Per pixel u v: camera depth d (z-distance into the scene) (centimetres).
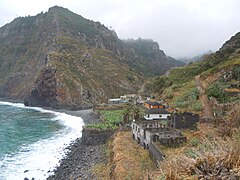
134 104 11544
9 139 7119
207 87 7575
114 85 19462
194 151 985
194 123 4581
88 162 4725
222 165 824
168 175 917
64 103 15825
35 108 15950
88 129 6334
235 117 2300
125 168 3338
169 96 8900
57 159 5241
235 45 10969
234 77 7481
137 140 4903
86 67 19875
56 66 17625
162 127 4747
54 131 8238
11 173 4447
